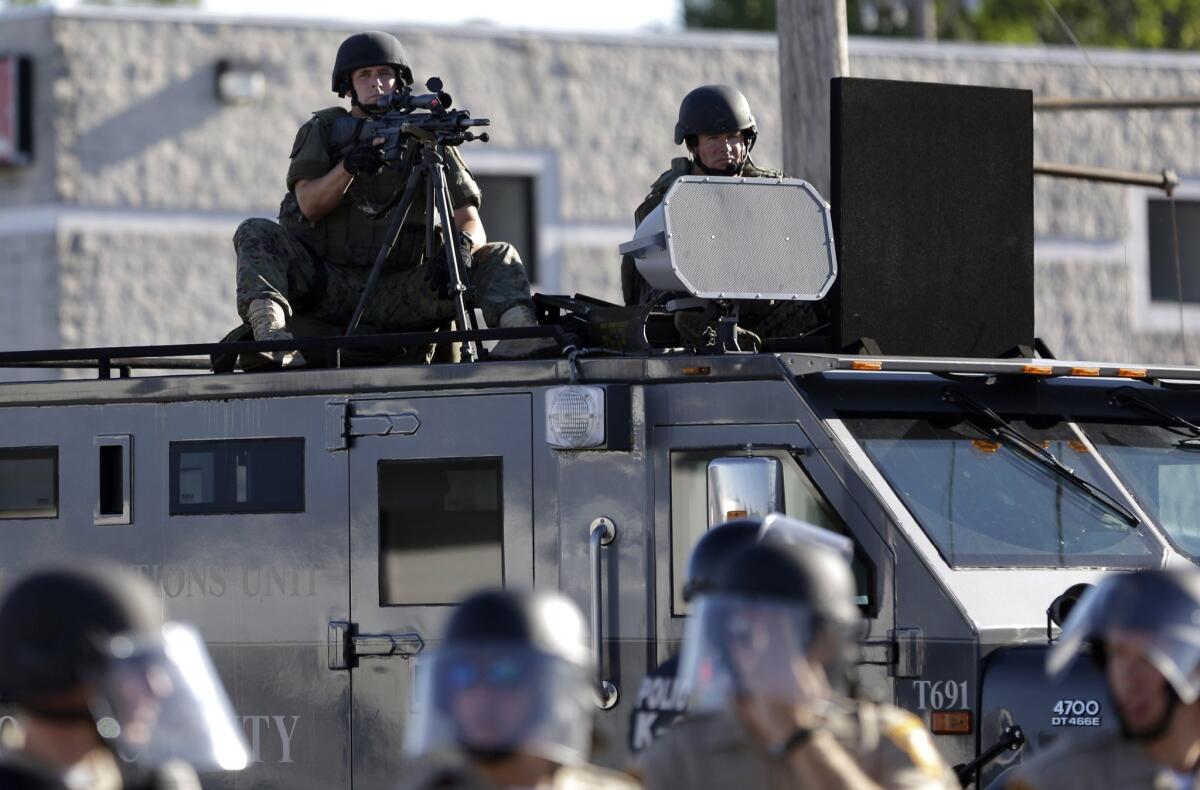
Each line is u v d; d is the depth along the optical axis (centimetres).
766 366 2380
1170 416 2612
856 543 2330
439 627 2473
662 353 2453
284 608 2559
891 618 2306
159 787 1302
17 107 6806
